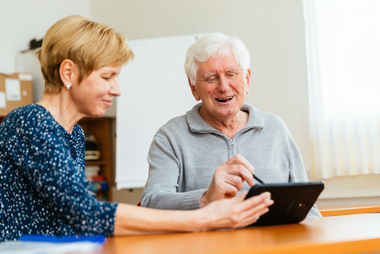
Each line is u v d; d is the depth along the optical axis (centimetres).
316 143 294
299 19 306
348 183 288
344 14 286
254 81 317
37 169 101
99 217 98
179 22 350
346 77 286
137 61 337
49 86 121
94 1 385
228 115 165
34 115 107
